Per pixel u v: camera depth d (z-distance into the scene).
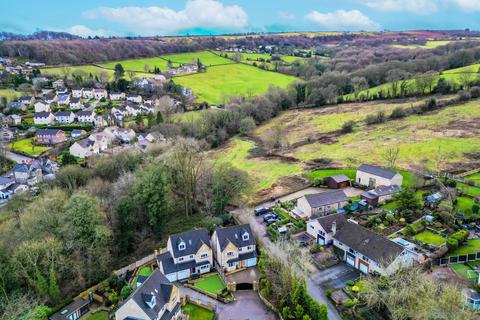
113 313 50.72
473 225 64.81
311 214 75.25
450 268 54.25
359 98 171.38
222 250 59.28
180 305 51.41
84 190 77.88
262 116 167.38
